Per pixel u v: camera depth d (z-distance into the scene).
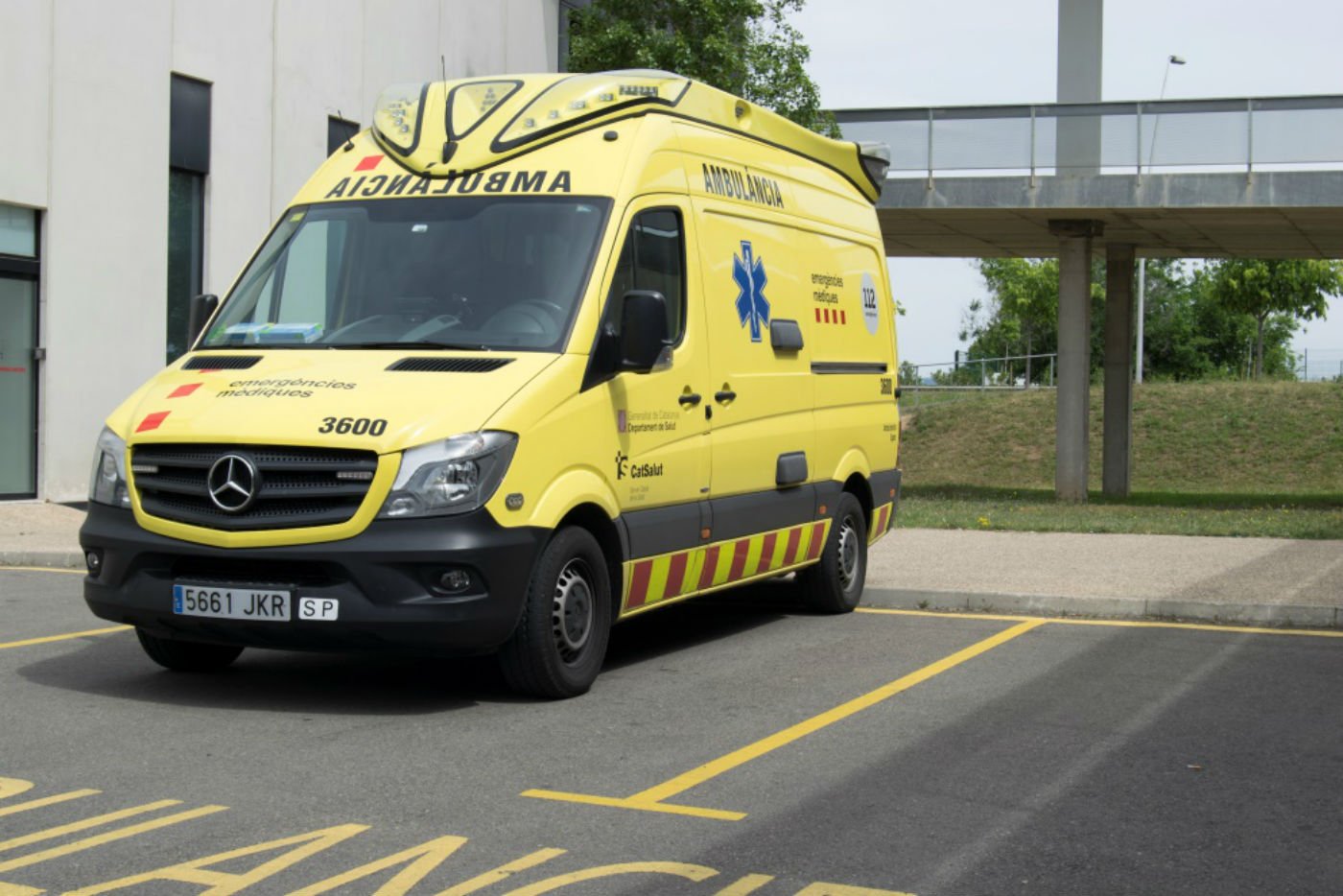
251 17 20.95
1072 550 14.45
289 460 6.86
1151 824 5.40
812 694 7.80
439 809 5.47
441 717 7.11
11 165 17.38
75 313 18.28
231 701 7.41
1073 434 27.50
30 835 5.09
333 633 6.83
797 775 6.05
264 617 6.88
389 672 8.26
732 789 5.83
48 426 18.02
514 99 8.57
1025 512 20.78
